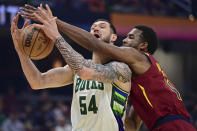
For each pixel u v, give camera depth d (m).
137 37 3.85
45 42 3.35
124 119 3.58
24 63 3.74
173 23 11.77
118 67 3.38
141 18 11.39
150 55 3.71
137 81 3.62
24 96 12.07
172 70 14.31
